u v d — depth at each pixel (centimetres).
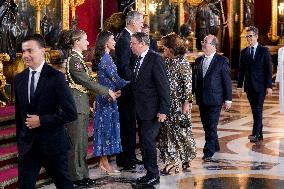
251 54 1334
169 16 2325
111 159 1173
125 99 1067
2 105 1327
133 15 1052
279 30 3400
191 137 1038
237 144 1340
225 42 3262
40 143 638
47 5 1658
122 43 1045
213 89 1116
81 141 926
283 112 1387
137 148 1288
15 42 1435
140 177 998
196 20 2609
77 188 920
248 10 3284
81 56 927
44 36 1641
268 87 1327
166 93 898
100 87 926
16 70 1455
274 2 3384
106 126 1013
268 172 1050
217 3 2997
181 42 999
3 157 939
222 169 1072
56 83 638
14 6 1433
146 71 907
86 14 1950
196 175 1022
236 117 1830
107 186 940
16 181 888
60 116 634
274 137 1442
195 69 1153
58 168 654
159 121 916
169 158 1026
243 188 930
